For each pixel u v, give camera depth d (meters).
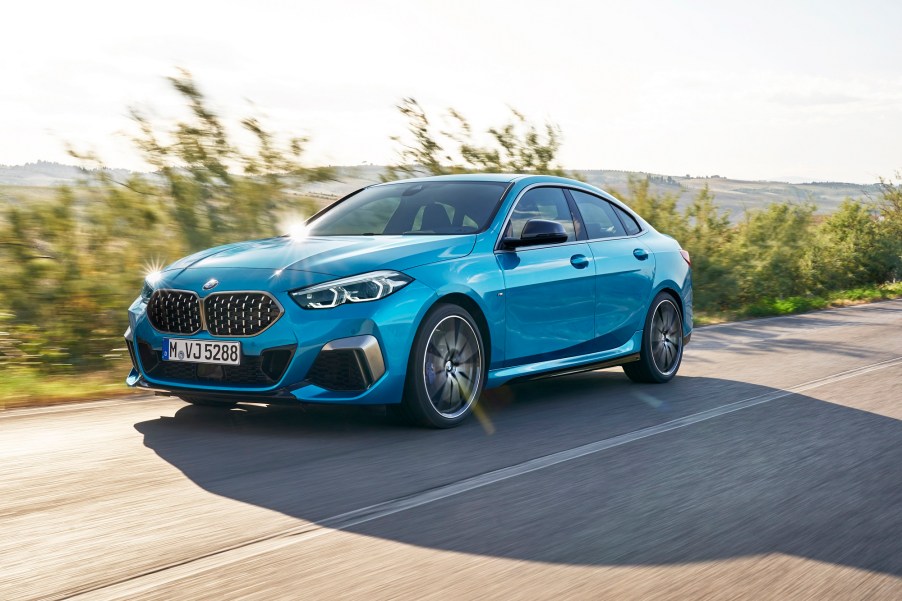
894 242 26.39
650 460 4.35
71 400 5.82
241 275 4.73
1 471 3.92
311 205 10.20
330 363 4.59
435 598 2.52
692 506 3.55
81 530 3.08
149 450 4.36
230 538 3.02
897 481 4.02
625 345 6.53
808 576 2.76
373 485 3.77
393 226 5.76
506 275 5.40
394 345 4.69
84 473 3.89
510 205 5.77
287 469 4.02
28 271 7.90
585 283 6.04
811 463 4.34
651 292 6.72
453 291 5.00
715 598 2.57
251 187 9.95
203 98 9.74
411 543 3.01
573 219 6.29
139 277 8.49
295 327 4.55
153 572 2.68
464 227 5.57
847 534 3.21
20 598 2.46
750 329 12.21
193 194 9.62
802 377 7.36
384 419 5.25
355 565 2.78
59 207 8.31
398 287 4.76
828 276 25.45
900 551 3.02
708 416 5.57
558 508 3.48
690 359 8.67
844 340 10.59
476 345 5.18
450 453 4.41
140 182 9.27
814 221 21.50
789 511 3.50
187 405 5.64
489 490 3.73
